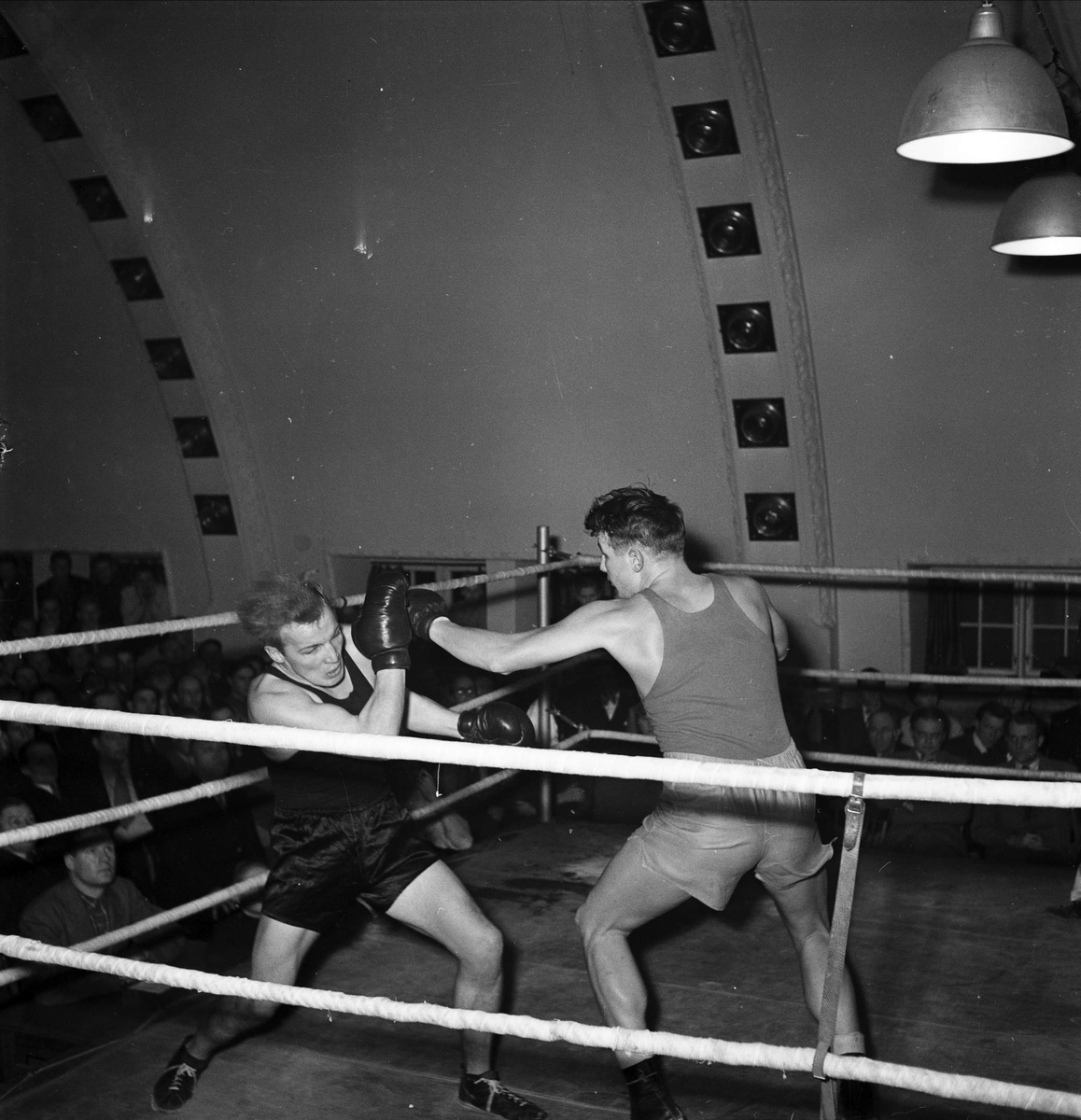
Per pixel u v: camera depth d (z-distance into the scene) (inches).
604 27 287.4
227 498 404.8
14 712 66.7
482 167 321.7
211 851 193.6
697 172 301.7
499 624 375.6
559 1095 97.7
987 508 319.3
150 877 188.1
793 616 343.6
